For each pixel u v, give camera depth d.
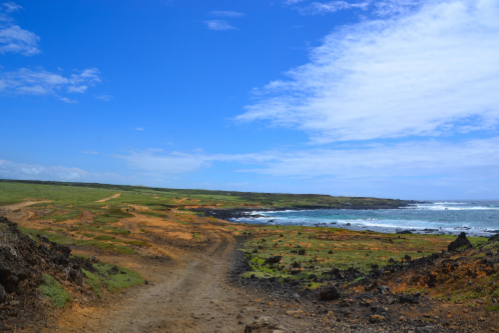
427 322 10.73
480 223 110.88
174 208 153.12
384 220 126.50
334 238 62.72
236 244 56.94
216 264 38.06
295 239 61.50
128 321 13.68
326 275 28.59
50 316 11.34
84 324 12.12
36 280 12.54
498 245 16.86
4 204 106.38
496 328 9.23
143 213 107.25
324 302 17.17
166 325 13.22
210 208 172.62
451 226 102.00
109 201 153.88
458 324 10.09
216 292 22.80
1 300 10.27
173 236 63.59
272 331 11.68
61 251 18.75
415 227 100.19
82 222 72.38
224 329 12.86
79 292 15.18
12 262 12.16
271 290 23.11
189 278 28.91
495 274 12.95
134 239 54.78
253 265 37.44
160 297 20.11
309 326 12.29
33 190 172.12
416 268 18.64
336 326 11.94
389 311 12.72
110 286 19.47
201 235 68.56
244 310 16.03
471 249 18.59
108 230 61.78
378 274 22.30
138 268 31.22
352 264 34.41
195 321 14.20
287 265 36.22
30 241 15.30
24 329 9.80
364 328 11.23
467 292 12.72
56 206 103.62
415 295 13.95
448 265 15.77
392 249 47.25
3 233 13.98
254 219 130.75
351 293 18.58
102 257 34.28
